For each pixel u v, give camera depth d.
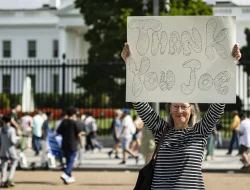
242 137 21.75
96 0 42.81
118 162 25.50
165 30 7.02
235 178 19.94
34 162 23.25
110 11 42.12
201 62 6.97
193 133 6.69
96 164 24.59
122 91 42.09
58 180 19.72
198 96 6.95
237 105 36.44
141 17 7.05
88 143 30.12
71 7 81.38
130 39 7.09
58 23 82.12
